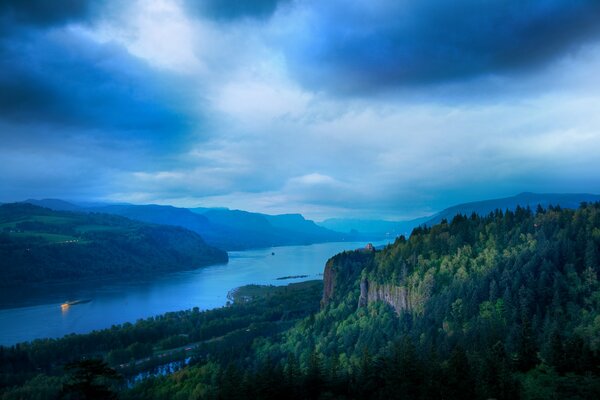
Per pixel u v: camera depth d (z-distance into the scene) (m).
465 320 174.50
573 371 125.06
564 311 162.75
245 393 152.50
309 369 155.62
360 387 147.50
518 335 142.00
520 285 176.88
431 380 127.50
